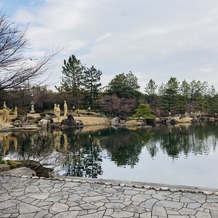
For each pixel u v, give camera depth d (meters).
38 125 35.78
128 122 46.34
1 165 7.12
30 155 10.16
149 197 4.46
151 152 19.16
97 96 55.56
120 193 4.69
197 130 35.53
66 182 5.44
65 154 11.78
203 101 62.16
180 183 11.64
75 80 52.16
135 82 63.97
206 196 4.49
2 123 31.62
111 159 16.73
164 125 46.28
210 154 17.98
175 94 57.59
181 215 3.70
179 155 17.89
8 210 3.97
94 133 32.09
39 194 4.68
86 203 4.21
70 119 40.06
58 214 3.80
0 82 6.29
